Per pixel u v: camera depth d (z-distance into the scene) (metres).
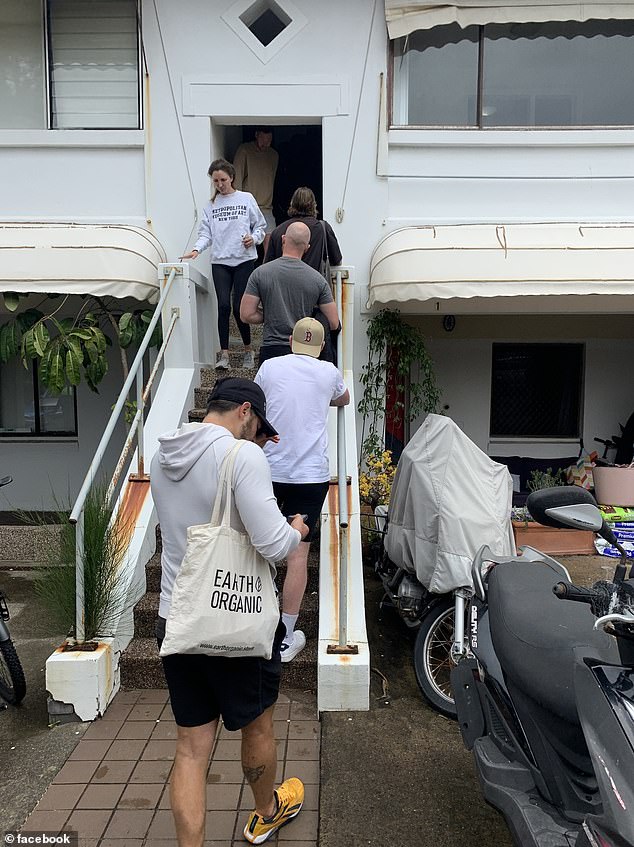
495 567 3.26
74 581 3.98
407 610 4.23
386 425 7.66
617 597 2.14
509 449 8.41
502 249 6.20
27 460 8.17
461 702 3.11
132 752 3.49
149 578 4.67
